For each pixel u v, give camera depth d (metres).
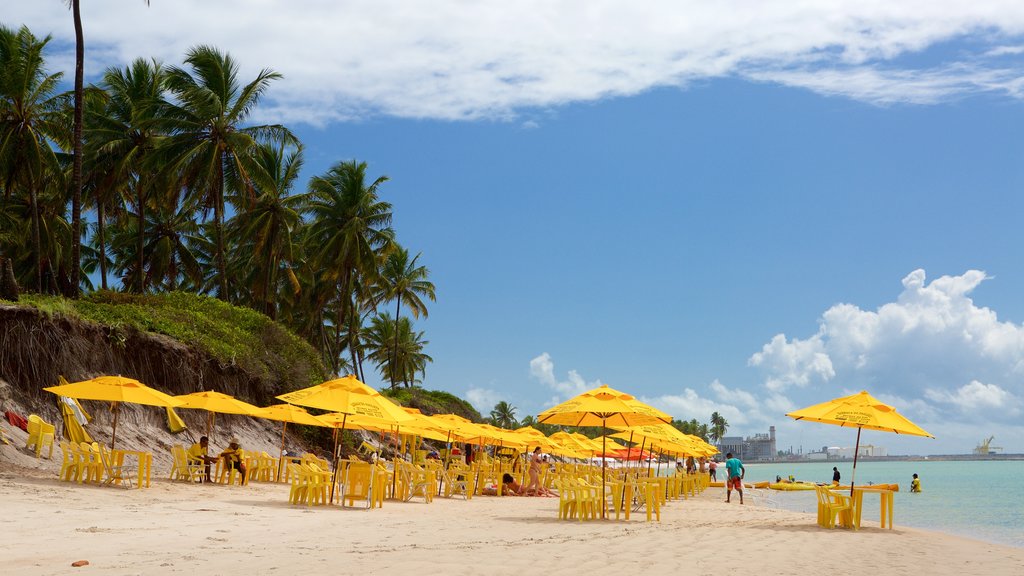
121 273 54.88
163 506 14.69
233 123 38.50
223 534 11.30
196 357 28.47
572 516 16.69
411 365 80.81
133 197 43.88
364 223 50.88
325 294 53.84
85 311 25.78
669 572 9.02
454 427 25.48
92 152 37.66
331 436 34.09
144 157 37.56
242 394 30.36
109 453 17.95
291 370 33.94
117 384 17.95
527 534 12.98
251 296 54.47
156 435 25.19
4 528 10.68
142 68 41.25
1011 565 11.84
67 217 45.59
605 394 17.11
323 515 15.12
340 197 50.38
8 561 8.13
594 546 11.39
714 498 35.81
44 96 33.47
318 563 8.58
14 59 32.09
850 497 16.50
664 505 23.50
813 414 16.52
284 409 23.09
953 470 158.50
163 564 8.19
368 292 58.19
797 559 11.02
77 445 17.56
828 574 9.73
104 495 15.57
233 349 30.73
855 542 13.77
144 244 50.38
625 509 18.36
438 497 23.14
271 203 44.38
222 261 37.66
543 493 26.56
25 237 41.25
